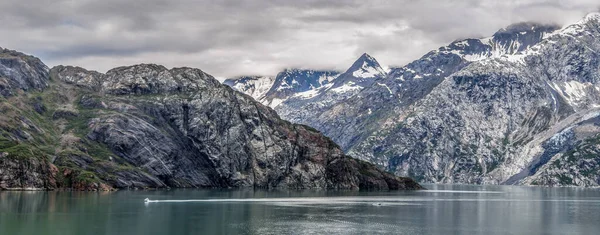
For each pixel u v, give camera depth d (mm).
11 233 183000
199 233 198500
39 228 193250
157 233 194500
